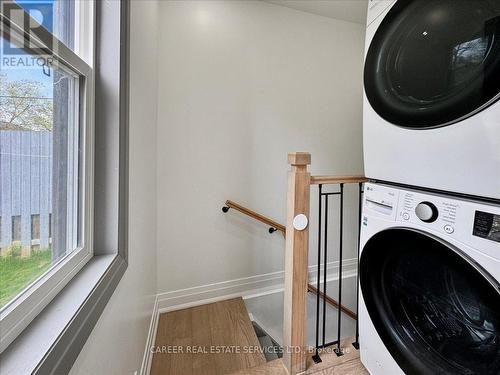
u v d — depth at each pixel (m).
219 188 1.97
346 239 2.51
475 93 0.61
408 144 0.83
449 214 0.71
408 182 0.85
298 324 1.17
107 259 0.80
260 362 1.38
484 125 0.61
